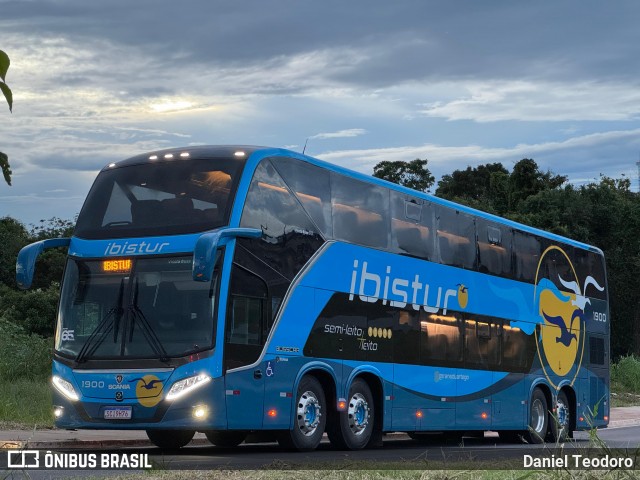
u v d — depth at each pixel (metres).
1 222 61.62
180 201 14.59
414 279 18.33
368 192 17.39
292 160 15.66
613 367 46.72
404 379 17.80
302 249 15.51
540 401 22.73
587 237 60.41
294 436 15.27
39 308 43.62
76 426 14.09
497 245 21.44
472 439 24.41
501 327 21.17
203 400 13.55
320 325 15.73
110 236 14.71
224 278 13.89
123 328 14.09
